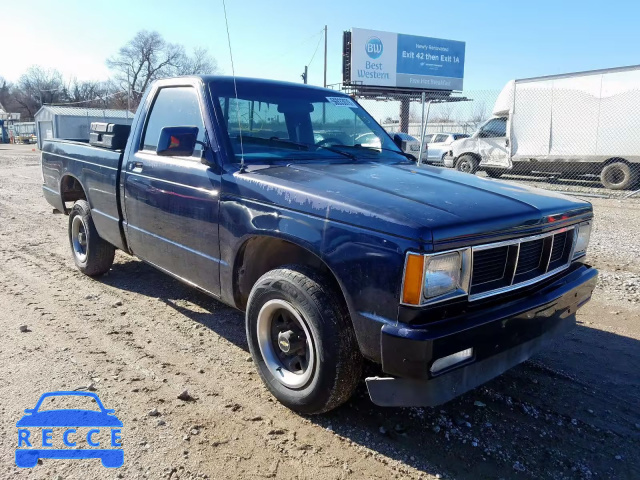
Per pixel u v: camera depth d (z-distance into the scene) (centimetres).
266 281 299
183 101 391
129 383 330
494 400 324
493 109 1681
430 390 246
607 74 1399
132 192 422
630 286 541
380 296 244
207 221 342
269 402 314
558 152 1512
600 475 257
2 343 383
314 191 281
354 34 3294
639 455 273
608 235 822
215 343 396
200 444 271
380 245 243
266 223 297
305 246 275
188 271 374
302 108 407
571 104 1472
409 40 3447
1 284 523
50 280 541
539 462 265
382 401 260
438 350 233
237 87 385
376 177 314
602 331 433
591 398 329
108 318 439
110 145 466
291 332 300
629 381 351
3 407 298
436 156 2075
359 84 3231
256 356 320
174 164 374
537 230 279
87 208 519
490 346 254
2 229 806
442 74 3591
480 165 1720
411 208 253
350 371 274
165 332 414
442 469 258
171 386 329
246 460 260
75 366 350
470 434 288
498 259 263
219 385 333
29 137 5131
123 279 547
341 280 260
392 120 1775
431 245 232
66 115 3077
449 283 241
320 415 301
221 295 347
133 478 244
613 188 1430
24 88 7962
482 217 255
